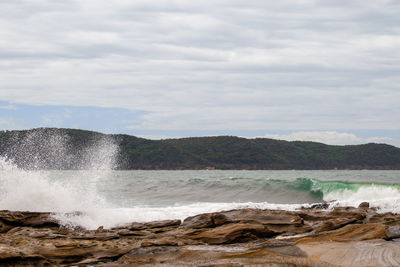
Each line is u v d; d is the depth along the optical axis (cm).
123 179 5269
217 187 3816
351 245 1127
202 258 1028
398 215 1738
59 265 1034
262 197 3297
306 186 3397
